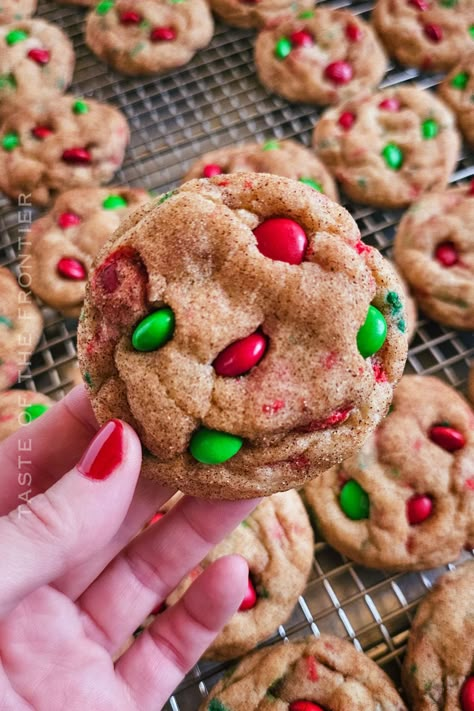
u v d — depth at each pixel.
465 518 0.30
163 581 0.28
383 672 0.29
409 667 0.29
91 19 0.45
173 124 0.44
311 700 0.28
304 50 0.43
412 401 0.33
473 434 0.32
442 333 0.36
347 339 0.21
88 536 0.22
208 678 0.29
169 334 0.21
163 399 0.21
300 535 0.31
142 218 0.22
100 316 0.22
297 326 0.21
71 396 0.28
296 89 0.43
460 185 0.41
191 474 0.22
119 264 0.21
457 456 0.31
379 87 0.44
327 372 0.21
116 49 0.44
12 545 0.21
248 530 0.31
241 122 0.43
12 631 0.25
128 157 0.42
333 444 0.22
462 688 0.28
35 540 0.21
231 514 0.27
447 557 0.30
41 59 0.43
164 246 0.21
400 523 0.30
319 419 0.21
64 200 0.38
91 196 0.38
